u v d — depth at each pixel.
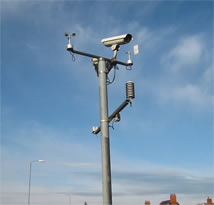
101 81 7.10
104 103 6.93
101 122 6.83
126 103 6.86
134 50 7.54
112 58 7.32
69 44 7.08
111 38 7.40
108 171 6.46
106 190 6.30
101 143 6.70
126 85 7.02
